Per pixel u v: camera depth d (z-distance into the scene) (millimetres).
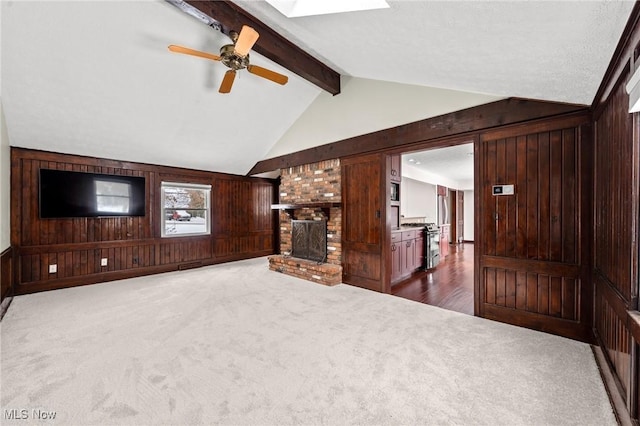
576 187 2434
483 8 1385
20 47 2688
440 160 6168
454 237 10039
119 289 4102
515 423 1478
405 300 3553
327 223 4602
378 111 3863
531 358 2123
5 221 3531
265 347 2316
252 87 4098
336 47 2760
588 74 1859
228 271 5328
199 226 5988
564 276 2500
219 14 2590
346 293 3857
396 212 4797
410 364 2053
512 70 2102
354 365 2045
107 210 4586
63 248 4227
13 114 3381
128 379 1877
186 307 3299
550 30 1450
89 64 3037
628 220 1559
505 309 2824
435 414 1550
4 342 2406
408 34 1943
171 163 5305
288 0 2037
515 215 2756
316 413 1566
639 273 1469
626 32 1364
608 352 1938
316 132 4758
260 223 7012
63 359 2127
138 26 2791
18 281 3861
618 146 1729
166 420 1515
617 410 1523
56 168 4164
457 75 2545
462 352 2223
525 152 2691
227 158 5711
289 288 4117
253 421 1509
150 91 3604
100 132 4051
